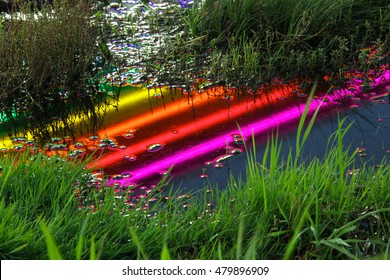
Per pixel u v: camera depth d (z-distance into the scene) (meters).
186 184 3.88
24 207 3.29
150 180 3.93
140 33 6.30
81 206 3.52
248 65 5.41
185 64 5.69
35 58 5.17
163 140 4.50
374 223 3.22
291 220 3.15
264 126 4.65
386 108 4.88
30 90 5.21
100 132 4.66
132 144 4.45
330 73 5.46
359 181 3.51
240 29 5.86
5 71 5.12
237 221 3.17
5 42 5.25
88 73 5.45
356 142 4.32
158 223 3.19
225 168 4.07
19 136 4.61
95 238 3.06
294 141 4.39
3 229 2.94
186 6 6.71
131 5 7.00
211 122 4.76
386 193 3.33
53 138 4.55
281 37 5.86
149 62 5.75
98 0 6.96
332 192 3.28
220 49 5.86
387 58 5.62
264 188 3.13
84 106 5.08
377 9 6.10
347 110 4.86
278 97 5.14
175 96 5.25
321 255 2.96
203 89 5.34
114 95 5.27
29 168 3.66
